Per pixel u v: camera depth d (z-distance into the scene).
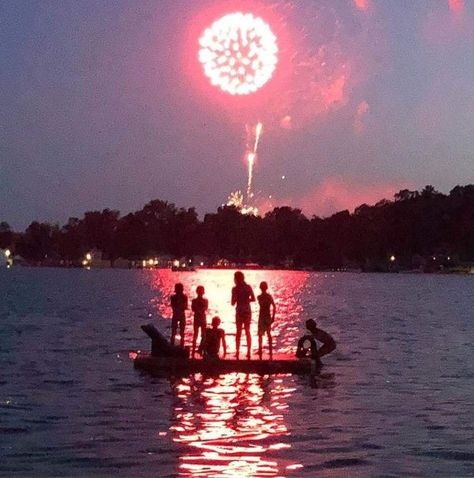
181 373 25.61
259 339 26.06
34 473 13.51
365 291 111.38
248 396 21.20
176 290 27.12
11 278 164.50
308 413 18.80
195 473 13.51
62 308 64.81
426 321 52.78
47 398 20.77
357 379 24.48
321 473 13.62
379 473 13.67
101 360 29.09
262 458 14.52
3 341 36.31
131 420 17.86
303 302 80.12
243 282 26.11
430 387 22.92
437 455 14.91
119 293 98.00
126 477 13.27
